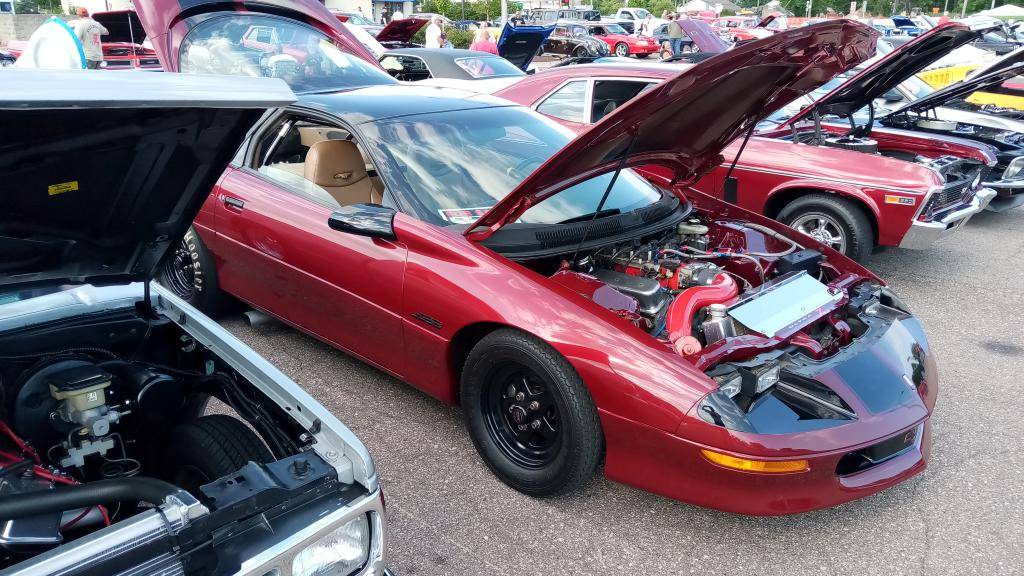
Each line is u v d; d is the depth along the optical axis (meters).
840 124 7.39
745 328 2.81
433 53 10.09
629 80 6.18
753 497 2.40
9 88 1.29
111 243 2.03
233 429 2.05
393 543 2.68
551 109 6.56
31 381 1.95
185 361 2.39
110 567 1.37
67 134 1.53
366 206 3.18
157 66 10.48
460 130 3.67
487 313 2.78
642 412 2.46
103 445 2.03
